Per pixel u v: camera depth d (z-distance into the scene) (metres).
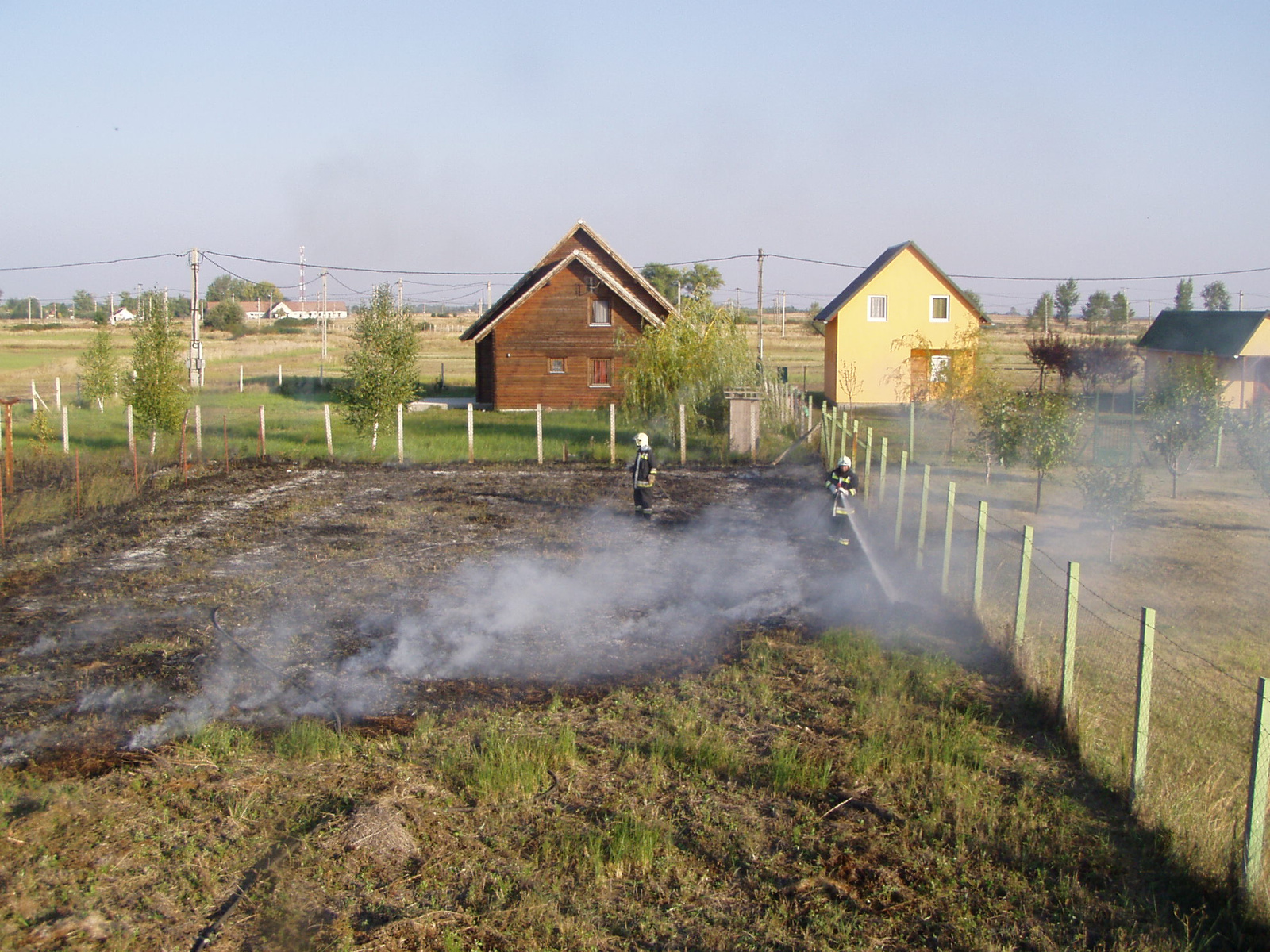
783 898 5.73
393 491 19.98
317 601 11.80
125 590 12.14
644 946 5.28
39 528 15.92
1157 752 7.66
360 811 6.52
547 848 6.16
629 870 6.03
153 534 15.51
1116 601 11.82
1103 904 5.65
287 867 5.88
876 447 26.62
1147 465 22.94
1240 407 35.50
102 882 5.62
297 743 7.58
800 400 32.41
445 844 6.28
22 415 34.22
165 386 24.98
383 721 8.29
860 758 7.38
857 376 40.44
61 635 10.38
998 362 33.97
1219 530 16.11
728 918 5.54
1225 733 8.13
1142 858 6.19
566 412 37.56
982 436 20.03
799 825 6.58
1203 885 5.80
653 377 28.69
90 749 7.54
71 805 6.49
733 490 20.73
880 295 40.03
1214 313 40.62
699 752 7.55
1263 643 10.39
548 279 37.38
